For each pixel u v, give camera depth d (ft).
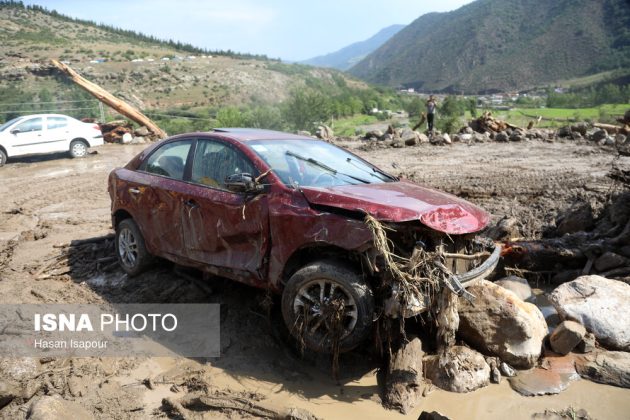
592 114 375.25
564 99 573.33
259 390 13.16
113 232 26.32
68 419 11.11
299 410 11.93
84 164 55.21
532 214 26.50
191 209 16.46
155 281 19.06
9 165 55.52
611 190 27.86
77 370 13.93
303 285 13.33
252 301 17.43
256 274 14.71
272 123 225.97
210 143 17.03
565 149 51.75
